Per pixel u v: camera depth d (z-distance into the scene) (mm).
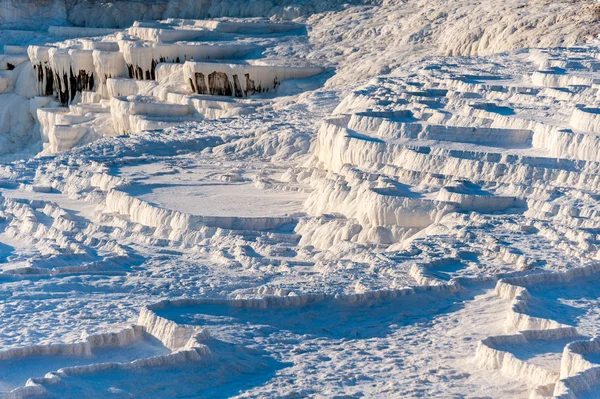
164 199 77875
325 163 83125
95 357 38156
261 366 37594
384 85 103000
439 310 44438
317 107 117312
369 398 33906
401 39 144500
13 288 52156
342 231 64562
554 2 135125
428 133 76125
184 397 34438
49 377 33875
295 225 69125
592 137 65312
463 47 132000
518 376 35031
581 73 90312
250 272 56781
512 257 50875
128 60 154875
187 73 141375
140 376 35281
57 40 177750
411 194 65250
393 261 52688
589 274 48094
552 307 43219
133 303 48469
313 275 53688
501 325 41188
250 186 84250
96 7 190000
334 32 157625
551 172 63969
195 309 43688
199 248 65312
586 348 34906
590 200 59438
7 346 39875
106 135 140625
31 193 90125
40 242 70062
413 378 35875
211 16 182000
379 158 73812
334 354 39062
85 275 56031
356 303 45000
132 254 63469
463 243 55062
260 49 153500
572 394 30516
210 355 37188
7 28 188000
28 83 169625
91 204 84312
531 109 79562
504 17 133250
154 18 187250
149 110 134750
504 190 63844
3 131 168625
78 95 163125
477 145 72875
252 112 126125
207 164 96438
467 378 35562
